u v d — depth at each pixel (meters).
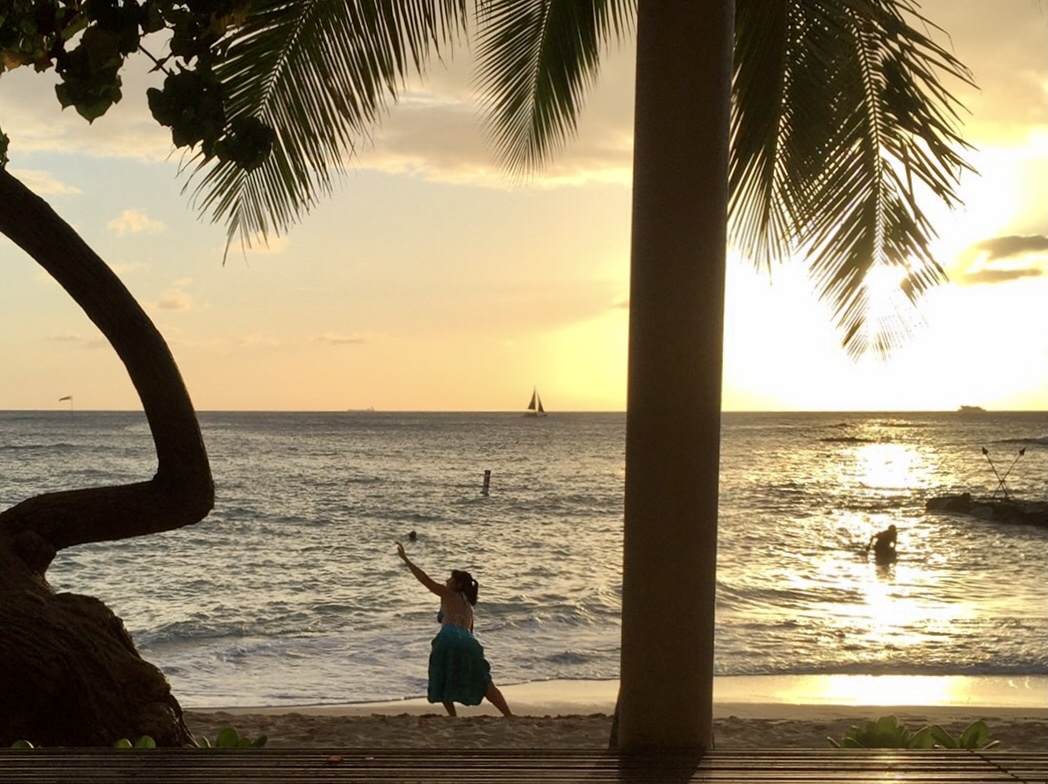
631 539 3.17
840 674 14.01
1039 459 86.62
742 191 6.52
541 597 21.00
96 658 5.50
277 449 91.25
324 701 12.12
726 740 8.55
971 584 24.44
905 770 2.57
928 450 101.12
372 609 19.84
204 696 12.42
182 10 2.38
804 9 6.10
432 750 2.75
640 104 3.22
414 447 96.75
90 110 2.40
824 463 80.94
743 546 32.09
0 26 2.34
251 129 2.43
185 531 33.56
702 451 3.14
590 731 8.73
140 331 5.55
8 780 2.45
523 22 7.01
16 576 5.56
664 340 3.15
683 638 3.10
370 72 5.76
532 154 7.53
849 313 6.96
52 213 5.36
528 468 69.69
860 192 6.59
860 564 28.11
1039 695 12.62
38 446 86.00
